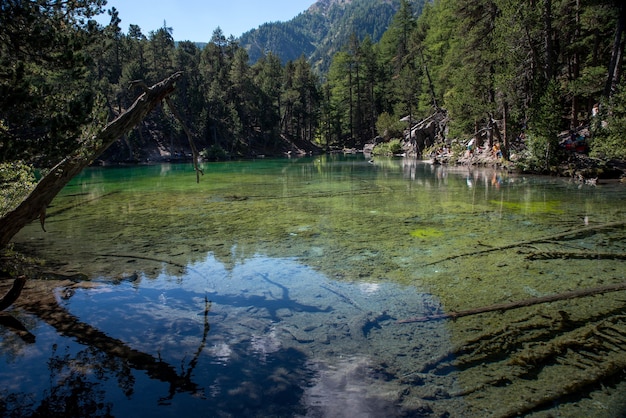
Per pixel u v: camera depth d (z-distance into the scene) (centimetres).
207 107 5853
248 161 4881
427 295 602
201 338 475
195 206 1475
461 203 1408
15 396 358
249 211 1351
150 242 941
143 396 363
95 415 336
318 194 1747
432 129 4506
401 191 1770
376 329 497
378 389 376
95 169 3856
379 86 6956
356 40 6838
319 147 7262
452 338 470
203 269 741
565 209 1242
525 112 2470
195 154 737
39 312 541
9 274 702
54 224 1166
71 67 531
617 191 1589
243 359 429
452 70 3206
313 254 830
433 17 5075
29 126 485
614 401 353
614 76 2109
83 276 700
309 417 337
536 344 450
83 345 454
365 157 5044
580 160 2159
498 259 767
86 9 580
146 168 3862
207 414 340
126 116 620
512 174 2314
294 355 438
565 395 362
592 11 2239
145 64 5416
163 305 574
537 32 2400
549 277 662
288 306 571
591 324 493
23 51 514
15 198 689
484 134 3234
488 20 2711
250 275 705
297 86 7319
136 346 454
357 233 1006
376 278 681
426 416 339
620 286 606
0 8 474
